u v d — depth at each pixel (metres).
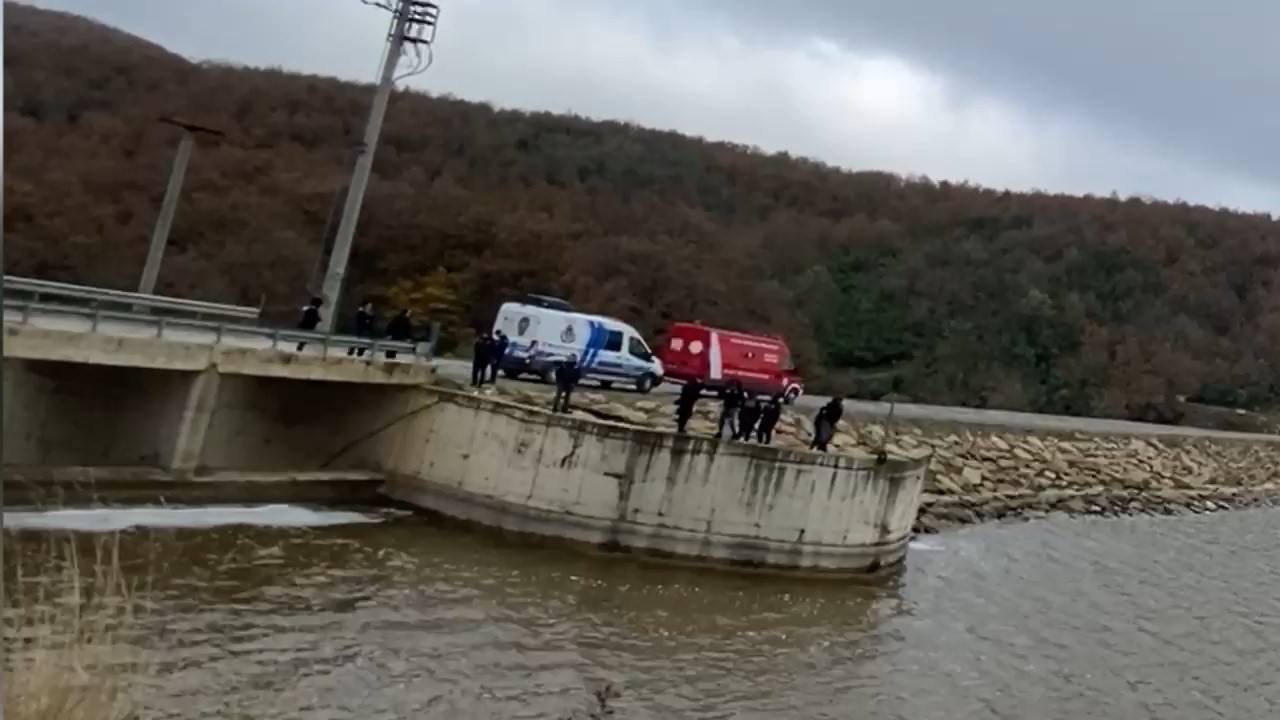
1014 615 25.30
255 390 25.53
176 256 57.09
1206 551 36.50
